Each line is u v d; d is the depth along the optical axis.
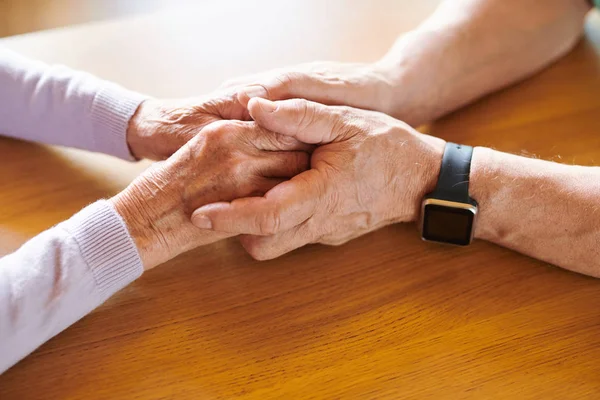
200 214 0.54
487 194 0.56
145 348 0.53
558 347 0.53
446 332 0.54
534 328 0.54
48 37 0.75
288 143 0.57
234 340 0.53
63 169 0.64
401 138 0.58
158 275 0.57
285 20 0.78
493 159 0.57
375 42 0.75
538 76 0.72
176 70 0.71
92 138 0.62
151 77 0.70
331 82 0.60
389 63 0.65
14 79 0.63
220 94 0.60
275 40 0.75
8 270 0.50
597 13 0.81
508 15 0.69
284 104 0.56
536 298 0.55
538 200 0.56
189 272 0.57
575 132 0.66
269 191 0.55
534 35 0.70
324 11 0.79
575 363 0.52
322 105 0.57
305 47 0.74
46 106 0.62
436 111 0.67
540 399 0.50
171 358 0.52
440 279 0.57
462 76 0.67
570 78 0.72
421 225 0.58
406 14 0.78
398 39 0.70
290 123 0.56
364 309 0.55
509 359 0.52
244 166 0.56
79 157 0.65
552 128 0.66
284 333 0.53
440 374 0.51
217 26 0.77
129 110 0.61
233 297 0.56
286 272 0.57
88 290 0.52
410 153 0.58
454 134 0.66
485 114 0.68
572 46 0.75
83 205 0.61
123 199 0.54
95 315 0.54
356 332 0.54
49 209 0.60
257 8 0.80
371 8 0.80
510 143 0.65
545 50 0.71
